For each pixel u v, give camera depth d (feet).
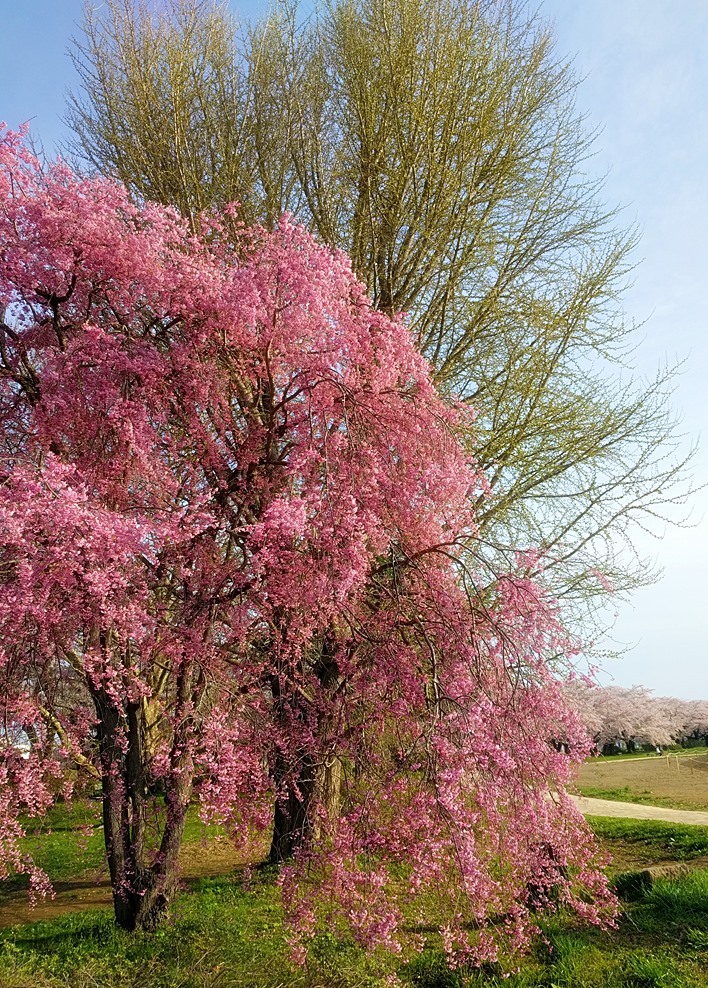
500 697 16.25
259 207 37.22
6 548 14.49
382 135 35.86
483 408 36.99
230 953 19.79
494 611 17.31
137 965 19.17
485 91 37.01
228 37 39.09
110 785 21.34
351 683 17.97
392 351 19.35
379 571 19.31
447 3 37.86
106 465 18.12
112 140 37.14
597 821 39.91
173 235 19.58
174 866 21.94
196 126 37.37
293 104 37.22
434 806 14.97
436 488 18.70
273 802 17.89
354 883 14.98
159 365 18.33
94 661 17.80
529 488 36.45
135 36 37.29
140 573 17.15
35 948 21.13
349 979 17.93
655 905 22.43
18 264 18.11
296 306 18.52
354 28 37.68
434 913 17.67
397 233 36.86
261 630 19.76
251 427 20.81
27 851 38.29
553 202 40.11
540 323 38.29
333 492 17.12
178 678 20.12
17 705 17.02
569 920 21.11
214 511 18.79
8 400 19.33
